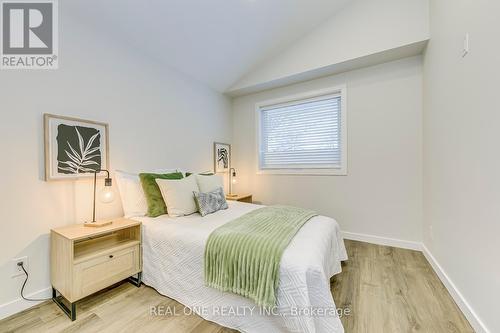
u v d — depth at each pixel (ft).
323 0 8.66
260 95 12.64
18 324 4.95
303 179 11.48
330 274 5.84
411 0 8.04
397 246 9.26
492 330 4.09
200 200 7.59
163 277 6.03
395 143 9.25
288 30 9.63
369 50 8.72
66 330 4.76
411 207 9.02
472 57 4.78
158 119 9.12
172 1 6.90
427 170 8.07
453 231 5.79
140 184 7.59
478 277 4.57
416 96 8.84
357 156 10.03
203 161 11.46
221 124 12.74
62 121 6.21
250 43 9.71
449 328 4.75
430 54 7.61
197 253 5.44
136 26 7.34
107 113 7.35
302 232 5.59
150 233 6.43
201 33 8.40
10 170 5.34
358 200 10.06
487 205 4.25
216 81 11.55
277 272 4.29
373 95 9.63
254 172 12.94
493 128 4.05
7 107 5.32
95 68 7.02
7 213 5.28
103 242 6.42
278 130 12.46
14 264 5.36
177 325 4.93
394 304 5.54
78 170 6.55
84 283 5.29
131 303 5.68
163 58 9.07
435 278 6.76
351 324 4.87
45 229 5.88
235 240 5.02
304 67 10.12
